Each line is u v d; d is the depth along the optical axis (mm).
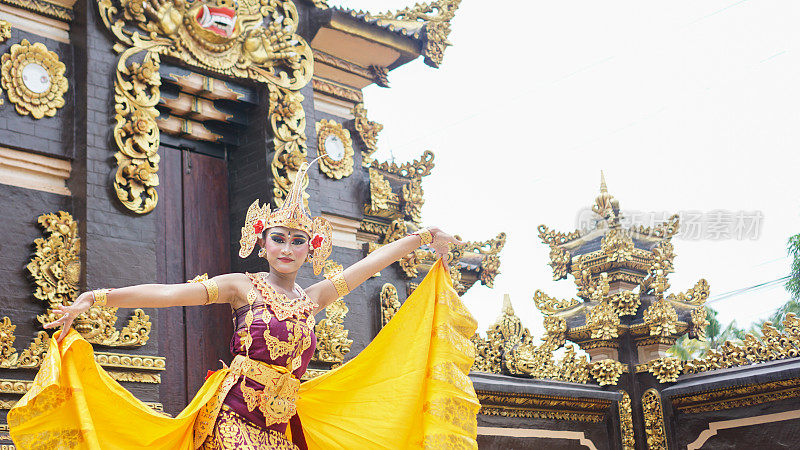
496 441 8719
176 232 8039
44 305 6602
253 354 3998
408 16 9617
